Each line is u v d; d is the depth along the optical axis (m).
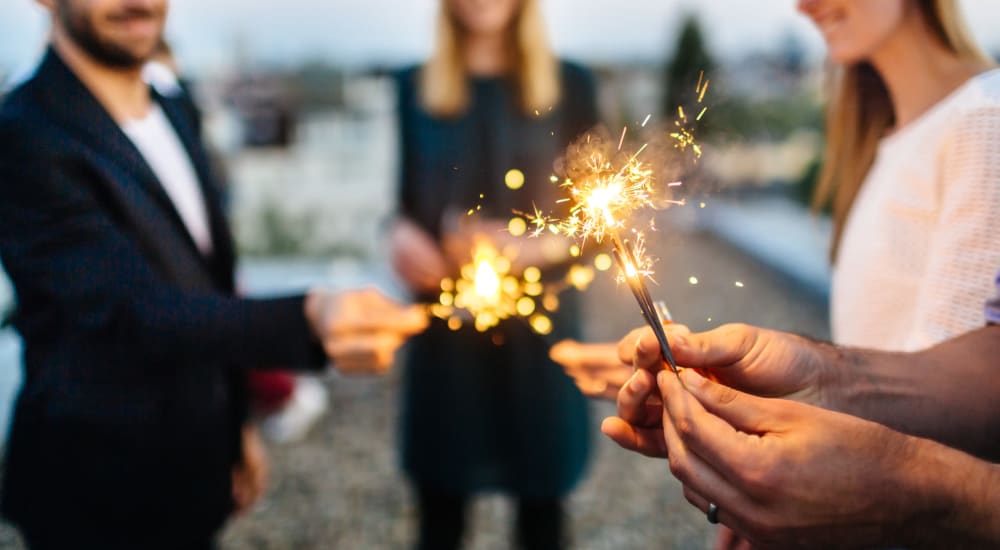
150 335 0.89
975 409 0.71
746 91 7.38
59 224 0.88
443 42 1.33
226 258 1.12
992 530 0.59
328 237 4.49
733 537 0.80
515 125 1.33
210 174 1.12
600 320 3.44
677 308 3.75
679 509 1.89
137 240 0.94
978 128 0.75
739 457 0.61
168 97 1.11
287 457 2.19
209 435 1.01
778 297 3.95
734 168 6.80
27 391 0.94
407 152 1.42
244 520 1.85
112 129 0.94
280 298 0.92
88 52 0.96
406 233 1.37
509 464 1.34
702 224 5.80
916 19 0.85
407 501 1.94
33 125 0.88
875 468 0.60
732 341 0.71
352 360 0.90
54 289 0.88
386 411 2.50
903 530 0.61
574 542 1.75
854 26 0.85
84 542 0.96
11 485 0.96
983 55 0.86
